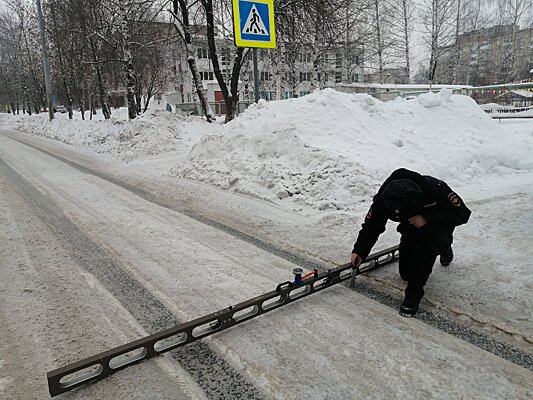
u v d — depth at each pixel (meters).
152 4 16.39
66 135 19.30
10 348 2.70
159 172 9.51
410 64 33.09
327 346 2.65
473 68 45.75
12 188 7.96
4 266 4.09
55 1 21.81
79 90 26.66
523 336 2.69
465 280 3.51
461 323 2.91
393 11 31.67
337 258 4.17
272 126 7.85
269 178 6.87
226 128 8.99
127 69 16.86
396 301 3.27
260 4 7.99
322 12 14.32
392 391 2.22
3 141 19.08
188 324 2.70
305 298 3.34
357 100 8.60
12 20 37.19
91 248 4.59
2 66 45.72
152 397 2.23
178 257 4.28
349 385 2.28
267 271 3.90
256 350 2.63
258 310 3.03
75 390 2.30
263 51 21.30
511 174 7.89
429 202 2.91
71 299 3.38
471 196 6.20
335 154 6.67
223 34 16.28
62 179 8.91
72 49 23.44
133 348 2.48
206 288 3.55
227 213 5.91
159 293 3.47
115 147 13.85
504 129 9.45
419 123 8.66
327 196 6.02
